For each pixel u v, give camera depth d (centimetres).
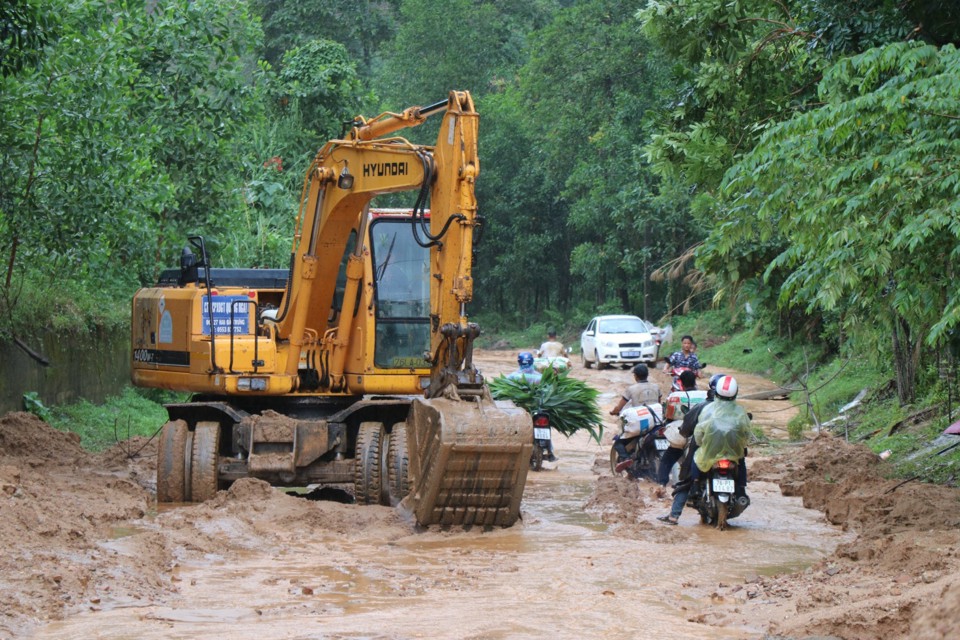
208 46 2883
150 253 2633
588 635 873
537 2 9706
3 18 1659
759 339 4838
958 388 2169
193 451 1573
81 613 918
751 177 1354
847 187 1320
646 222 5884
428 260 1694
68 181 1994
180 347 1708
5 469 1477
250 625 897
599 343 4919
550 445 2041
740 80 1991
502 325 8688
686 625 908
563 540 1316
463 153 1397
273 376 1644
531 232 8381
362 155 1530
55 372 2300
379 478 1519
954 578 841
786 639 839
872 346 2034
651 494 1669
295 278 1639
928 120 1251
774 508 1567
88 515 1324
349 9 8731
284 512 1412
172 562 1152
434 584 1073
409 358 1677
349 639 852
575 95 6750
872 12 1702
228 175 3088
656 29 2008
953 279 1366
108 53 2039
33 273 2419
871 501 1475
